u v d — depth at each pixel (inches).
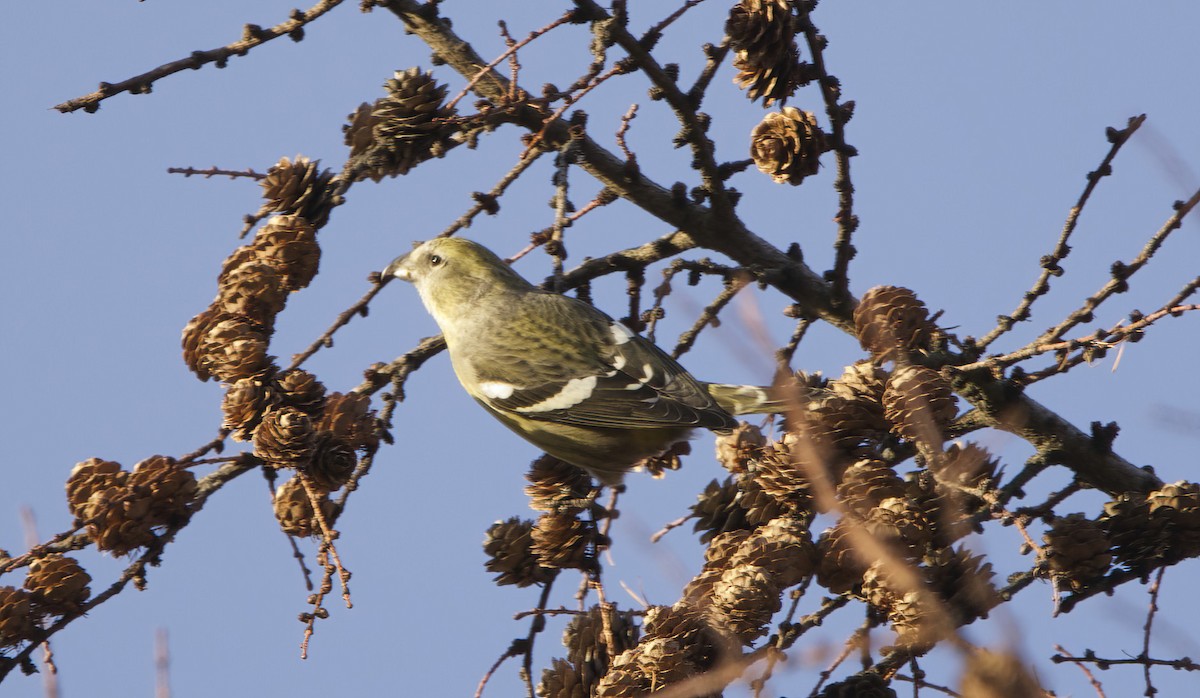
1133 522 311.1
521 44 333.1
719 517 328.8
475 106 378.0
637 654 258.4
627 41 335.0
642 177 402.9
